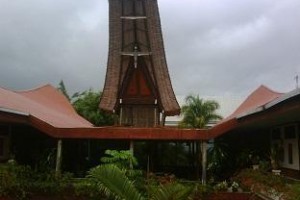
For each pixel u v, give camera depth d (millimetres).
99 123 36031
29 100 20516
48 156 16406
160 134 14602
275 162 15008
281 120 13219
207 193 12891
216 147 19062
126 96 21547
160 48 20766
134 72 21359
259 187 12188
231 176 16359
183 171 20547
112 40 20828
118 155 14070
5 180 12328
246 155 17266
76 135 14562
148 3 20031
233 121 14188
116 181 8125
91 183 12578
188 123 33812
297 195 9094
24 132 18109
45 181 13367
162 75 21188
